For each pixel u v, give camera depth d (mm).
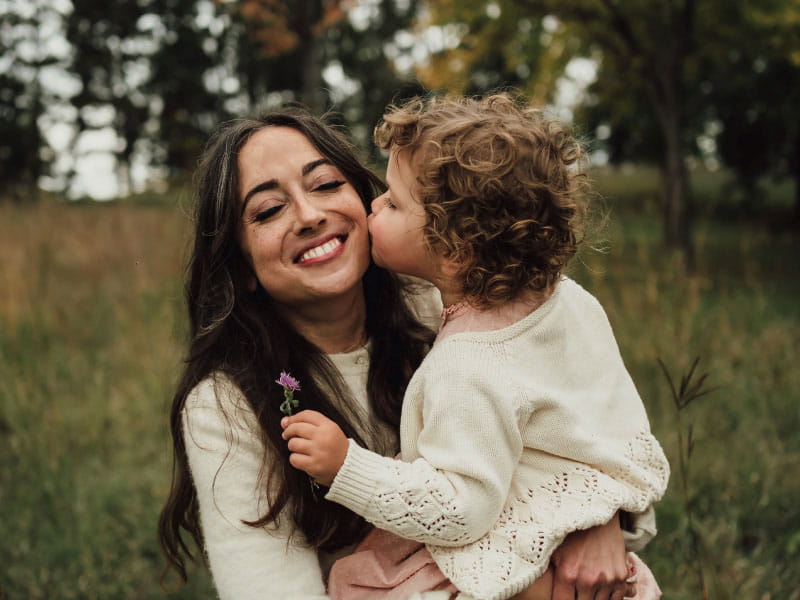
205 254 1596
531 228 1443
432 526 1326
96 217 7246
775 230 11547
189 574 2941
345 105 22984
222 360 1554
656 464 1581
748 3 8477
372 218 1580
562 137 1557
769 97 11602
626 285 4750
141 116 26719
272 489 1427
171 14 26031
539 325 1475
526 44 10164
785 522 3012
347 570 1496
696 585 2607
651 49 9195
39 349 4539
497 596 1330
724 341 4449
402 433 1474
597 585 1412
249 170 1524
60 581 2875
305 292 1520
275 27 7902
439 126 1494
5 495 3318
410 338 1759
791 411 3803
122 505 3406
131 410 4215
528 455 1456
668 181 8891
